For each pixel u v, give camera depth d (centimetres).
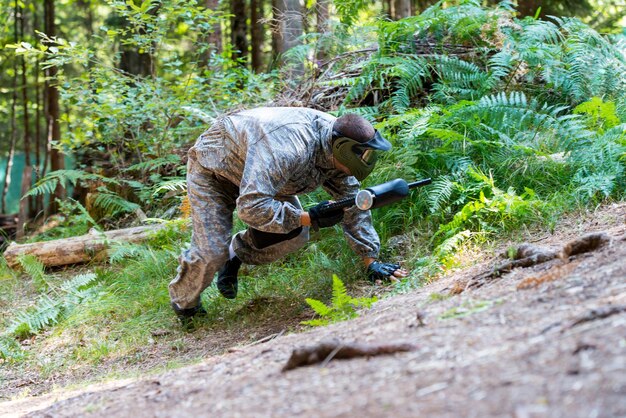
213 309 520
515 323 254
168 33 1046
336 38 727
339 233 539
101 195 752
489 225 492
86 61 761
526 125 555
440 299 347
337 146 427
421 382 216
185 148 784
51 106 1223
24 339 546
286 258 564
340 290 396
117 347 494
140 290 588
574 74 612
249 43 1290
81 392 390
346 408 208
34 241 827
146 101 790
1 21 1405
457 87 625
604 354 200
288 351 307
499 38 669
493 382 203
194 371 325
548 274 308
